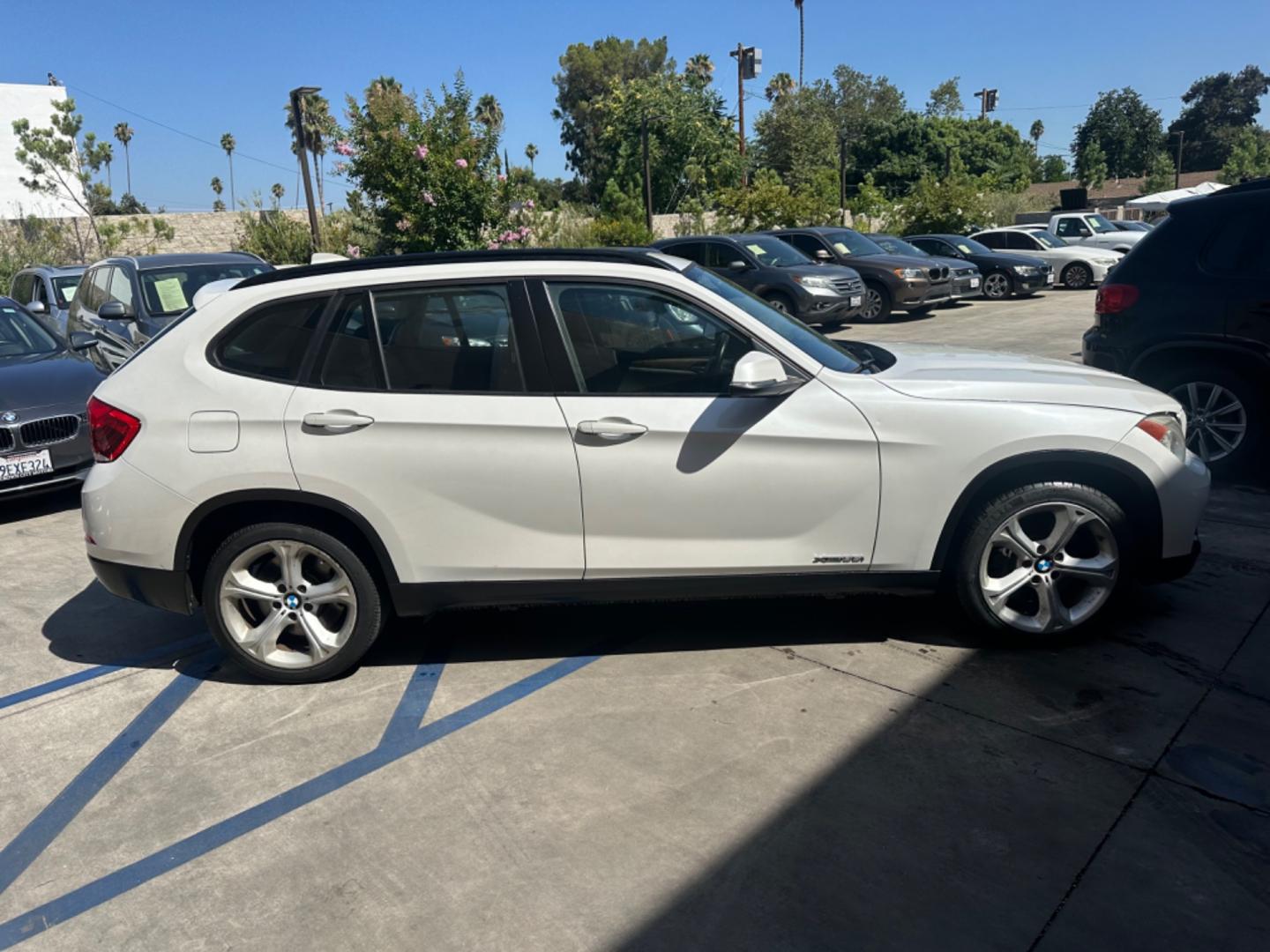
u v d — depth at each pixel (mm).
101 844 3057
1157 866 2711
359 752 3518
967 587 3945
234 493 3803
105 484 3906
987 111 62438
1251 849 2766
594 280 3826
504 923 2615
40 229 24406
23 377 6797
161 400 3854
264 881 2840
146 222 25828
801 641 4234
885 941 2479
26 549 6121
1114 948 2422
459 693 3932
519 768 3357
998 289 21062
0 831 3150
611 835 2963
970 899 2615
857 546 3848
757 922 2566
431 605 3924
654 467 3738
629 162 40438
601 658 4180
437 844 2965
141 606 5086
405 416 3748
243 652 4016
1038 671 3840
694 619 4527
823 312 15469
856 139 52156
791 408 3754
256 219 23516
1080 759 3232
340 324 3836
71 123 25891
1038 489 3824
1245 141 70062
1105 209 44000
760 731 3506
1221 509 5680
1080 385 3930
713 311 3812
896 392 3801
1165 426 3854
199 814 3188
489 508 3791
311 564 4027
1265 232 5875
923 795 3076
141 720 3840
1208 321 6023
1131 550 3910
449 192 16375
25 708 3977
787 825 2963
